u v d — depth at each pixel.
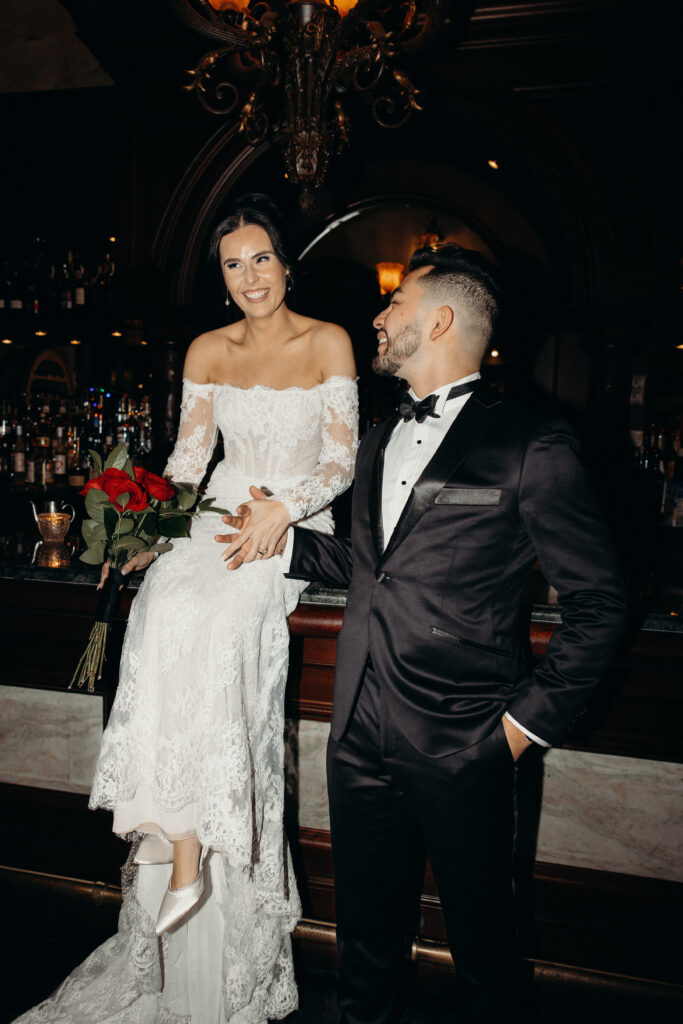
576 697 1.21
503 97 3.60
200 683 1.54
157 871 1.67
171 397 3.98
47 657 2.20
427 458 1.40
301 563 1.63
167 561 1.67
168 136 3.88
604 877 1.90
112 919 2.12
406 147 4.61
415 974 1.93
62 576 2.11
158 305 3.92
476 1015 1.37
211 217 3.90
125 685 1.62
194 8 2.56
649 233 3.55
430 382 1.42
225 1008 1.62
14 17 4.48
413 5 2.71
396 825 1.49
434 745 1.30
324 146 2.79
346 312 5.52
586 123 3.56
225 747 1.51
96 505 1.68
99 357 4.80
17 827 2.26
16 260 4.58
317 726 2.03
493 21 3.49
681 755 1.82
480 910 1.33
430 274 1.37
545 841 1.94
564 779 1.92
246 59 3.52
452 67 3.62
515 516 1.28
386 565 1.36
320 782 2.04
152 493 1.65
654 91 3.48
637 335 3.73
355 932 1.53
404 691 1.33
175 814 1.52
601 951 1.90
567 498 1.23
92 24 3.69
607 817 1.89
